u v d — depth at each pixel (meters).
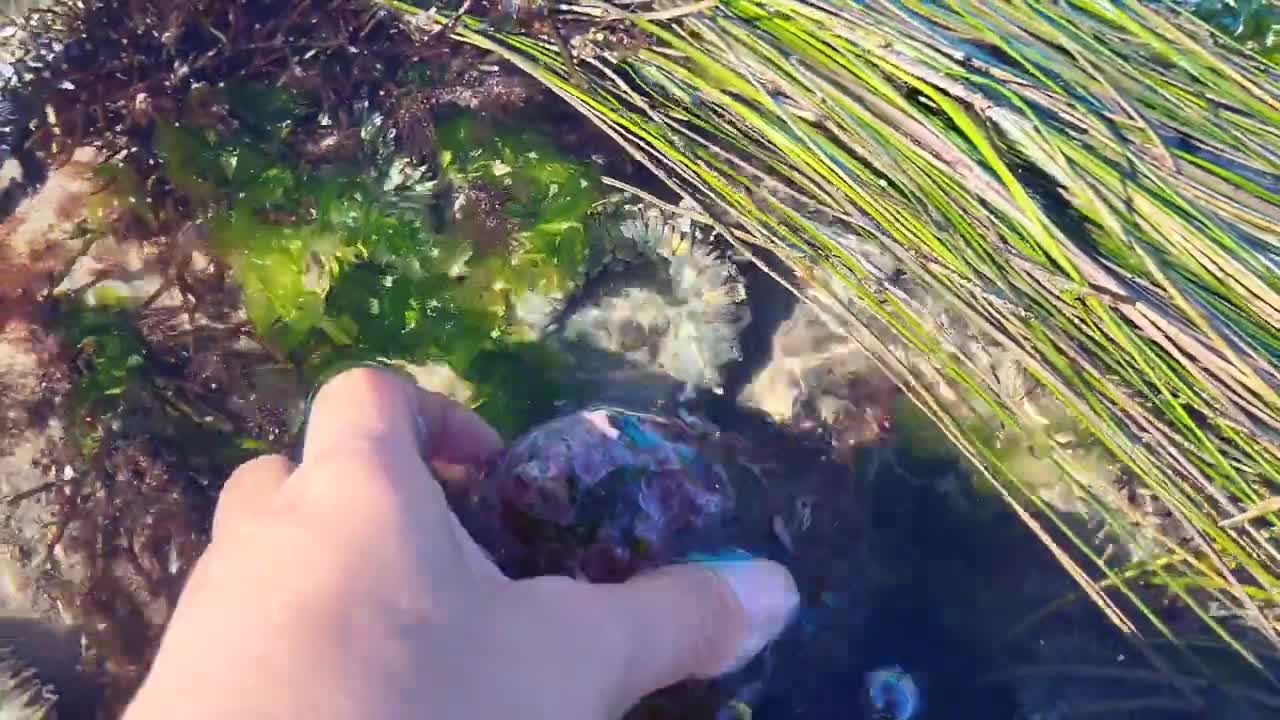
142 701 0.13
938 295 0.27
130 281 0.29
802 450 0.29
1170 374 0.23
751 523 0.27
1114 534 0.28
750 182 0.26
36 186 0.28
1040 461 0.28
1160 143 0.23
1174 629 0.28
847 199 0.25
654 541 0.23
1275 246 0.23
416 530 0.14
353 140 0.29
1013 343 0.24
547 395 0.28
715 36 0.26
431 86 0.29
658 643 0.19
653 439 0.24
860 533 0.29
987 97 0.24
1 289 0.27
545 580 0.17
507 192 0.29
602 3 0.27
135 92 0.28
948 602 0.28
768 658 0.26
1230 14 0.30
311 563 0.14
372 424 0.16
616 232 0.30
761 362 0.30
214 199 0.28
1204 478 0.23
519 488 0.22
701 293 0.29
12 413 0.27
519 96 0.29
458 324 0.27
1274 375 0.23
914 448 0.29
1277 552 0.24
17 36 0.28
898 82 0.25
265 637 0.13
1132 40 0.26
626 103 0.28
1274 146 0.24
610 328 0.29
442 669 0.14
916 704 0.27
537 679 0.15
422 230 0.28
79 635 0.26
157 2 0.28
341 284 0.27
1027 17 0.25
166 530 0.26
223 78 0.29
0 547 0.27
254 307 0.27
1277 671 0.27
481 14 0.29
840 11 0.25
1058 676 0.28
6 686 0.26
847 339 0.29
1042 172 0.25
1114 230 0.23
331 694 0.13
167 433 0.27
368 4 0.29
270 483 0.16
